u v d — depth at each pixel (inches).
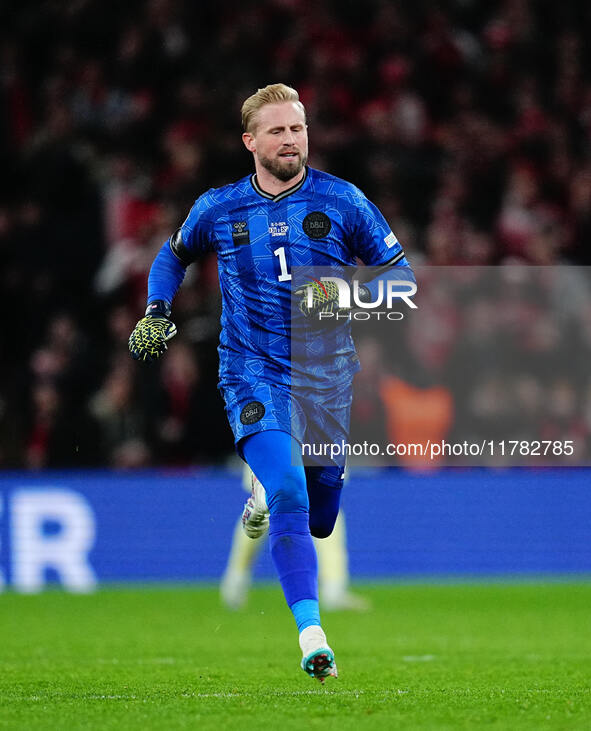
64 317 1925.4
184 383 1705.2
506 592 1503.4
